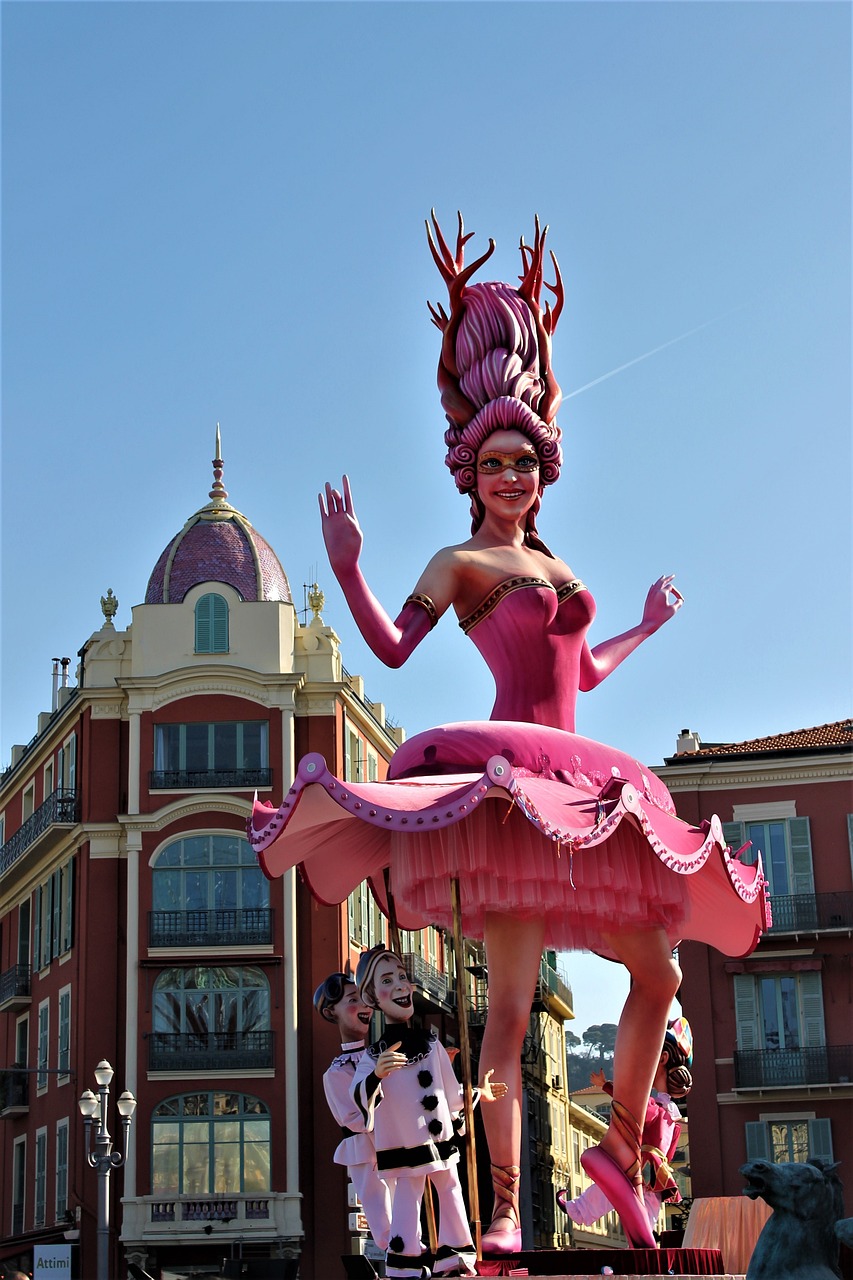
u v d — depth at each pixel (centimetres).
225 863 4622
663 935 1059
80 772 4844
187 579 4888
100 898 4656
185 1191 4378
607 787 977
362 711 5059
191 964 4541
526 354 1141
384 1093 860
